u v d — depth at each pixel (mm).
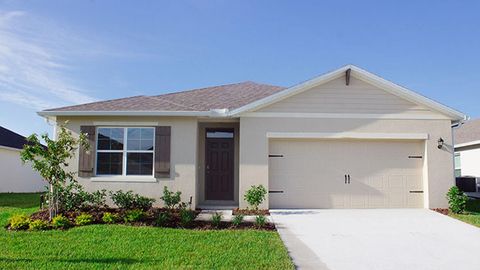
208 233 8703
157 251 7184
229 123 14156
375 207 12789
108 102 13695
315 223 10297
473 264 6945
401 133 12812
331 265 6781
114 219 9891
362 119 12812
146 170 12773
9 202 14789
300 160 12891
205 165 14117
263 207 12383
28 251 7133
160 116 12688
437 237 8906
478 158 18859
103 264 6363
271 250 7355
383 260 7129
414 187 12906
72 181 11117
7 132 23406
